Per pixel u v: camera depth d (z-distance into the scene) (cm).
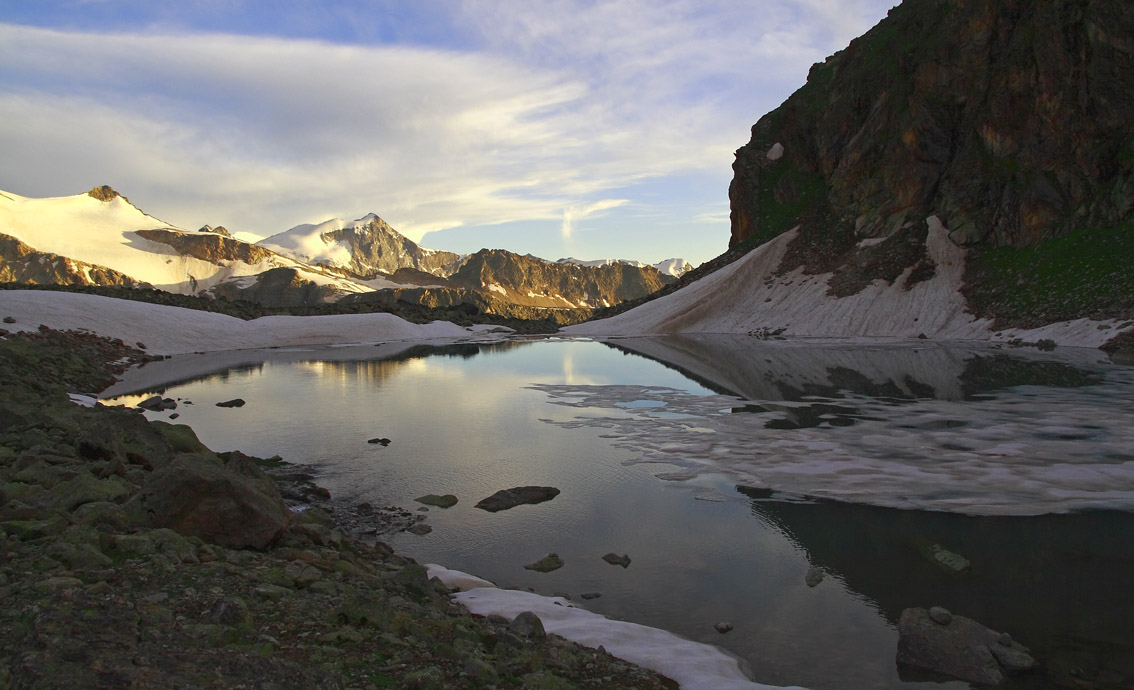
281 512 977
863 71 8638
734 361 4409
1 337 3800
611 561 1102
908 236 7206
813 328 6744
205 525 870
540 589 1000
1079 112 5884
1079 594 949
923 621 828
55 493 927
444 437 2100
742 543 1178
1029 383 2973
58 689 395
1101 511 1295
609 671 681
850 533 1214
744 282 8231
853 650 807
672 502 1414
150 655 457
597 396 2969
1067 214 5875
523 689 581
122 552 739
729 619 895
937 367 3697
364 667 566
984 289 6078
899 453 1770
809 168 9531
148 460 1216
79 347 4312
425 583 873
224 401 2833
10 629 507
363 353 5719
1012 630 849
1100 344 4322
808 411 2434
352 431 2195
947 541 1166
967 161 6956
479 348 6369
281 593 702
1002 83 6675
